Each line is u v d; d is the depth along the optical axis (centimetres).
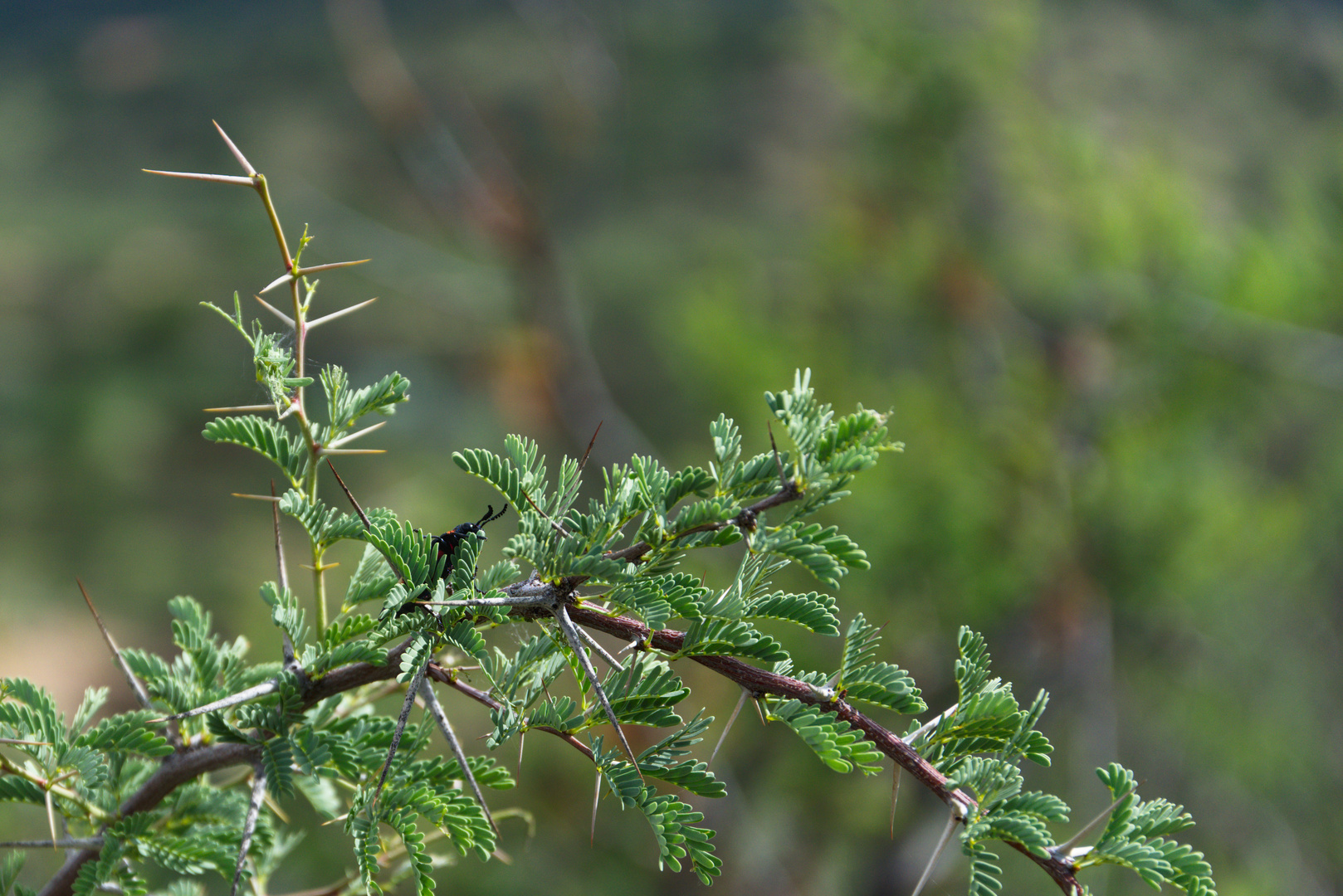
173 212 2364
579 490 140
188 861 167
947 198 601
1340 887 586
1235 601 544
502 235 673
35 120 2827
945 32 589
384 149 2191
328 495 1230
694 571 478
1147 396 525
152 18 3203
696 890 553
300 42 2917
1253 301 490
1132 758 584
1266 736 560
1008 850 532
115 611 1382
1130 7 1226
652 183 1889
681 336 601
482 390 770
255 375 146
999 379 546
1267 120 1007
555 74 859
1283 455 559
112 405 1775
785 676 134
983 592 496
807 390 139
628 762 126
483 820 129
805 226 657
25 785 168
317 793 190
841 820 577
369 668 148
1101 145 569
